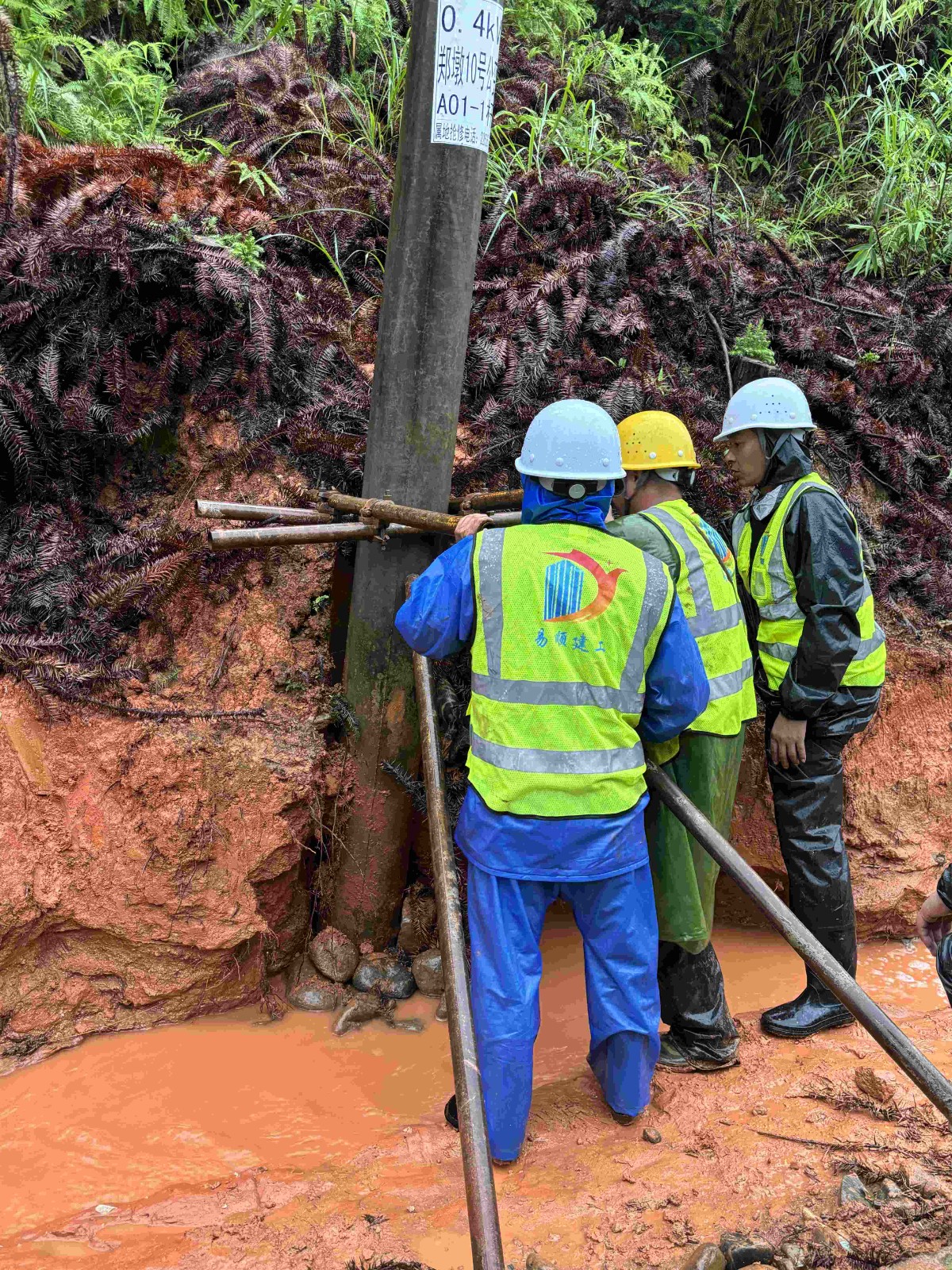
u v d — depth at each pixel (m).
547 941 3.62
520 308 3.88
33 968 2.99
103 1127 2.68
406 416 2.97
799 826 3.05
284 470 3.43
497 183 4.41
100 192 3.51
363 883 3.29
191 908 3.03
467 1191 1.77
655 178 4.71
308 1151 2.60
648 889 2.53
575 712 2.36
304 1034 3.10
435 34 2.70
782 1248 2.13
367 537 2.97
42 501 3.36
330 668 3.35
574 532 2.41
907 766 3.84
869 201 5.49
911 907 3.71
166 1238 2.26
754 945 3.69
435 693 3.02
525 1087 2.45
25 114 3.95
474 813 2.44
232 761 3.11
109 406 3.34
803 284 4.77
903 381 4.38
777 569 2.93
